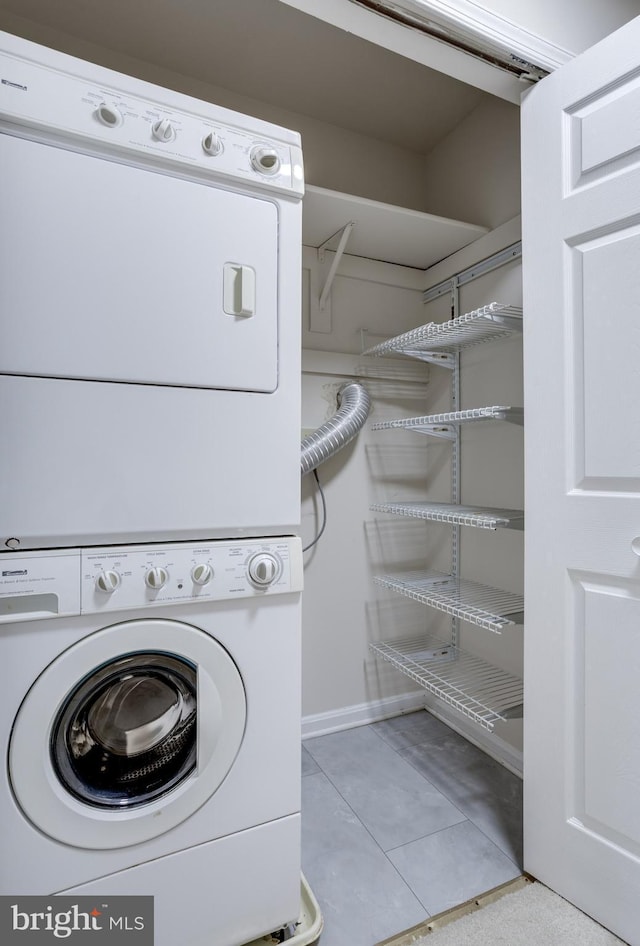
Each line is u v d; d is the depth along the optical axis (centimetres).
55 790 89
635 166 105
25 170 88
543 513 124
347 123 205
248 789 105
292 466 112
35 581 87
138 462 97
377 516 218
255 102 191
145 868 96
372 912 120
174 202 100
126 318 96
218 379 104
